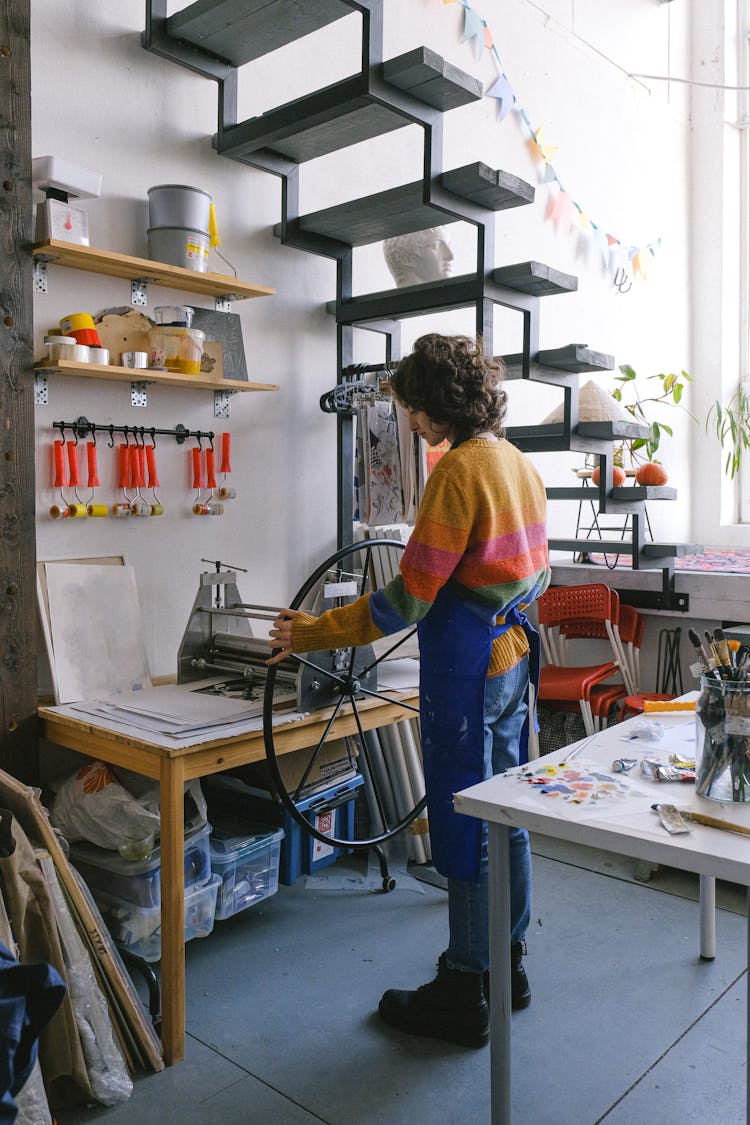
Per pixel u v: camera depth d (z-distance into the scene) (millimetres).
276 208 3146
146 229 2746
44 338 2465
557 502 4848
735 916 2643
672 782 1505
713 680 1404
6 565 2199
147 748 1952
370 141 3527
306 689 2193
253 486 3092
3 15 2125
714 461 6094
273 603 3182
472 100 2607
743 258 6137
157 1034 2023
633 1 5320
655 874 2928
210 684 2490
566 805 1398
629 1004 2174
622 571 3686
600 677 3479
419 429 1952
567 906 2711
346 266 3238
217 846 2430
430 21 3836
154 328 2617
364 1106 1828
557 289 2969
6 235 2166
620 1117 1784
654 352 5715
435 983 2066
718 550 5316
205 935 2348
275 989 2254
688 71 5973
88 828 2225
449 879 1963
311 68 3258
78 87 2561
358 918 2643
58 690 2361
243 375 2943
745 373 6184
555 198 4695
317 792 2717
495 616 1842
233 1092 1871
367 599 1833
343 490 3266
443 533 1751
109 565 2621
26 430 2223
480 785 1509
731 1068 1931
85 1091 1793
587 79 4934
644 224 5535
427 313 3088
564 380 3244
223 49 2789
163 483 2801
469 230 4141
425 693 1885
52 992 1069
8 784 1916
